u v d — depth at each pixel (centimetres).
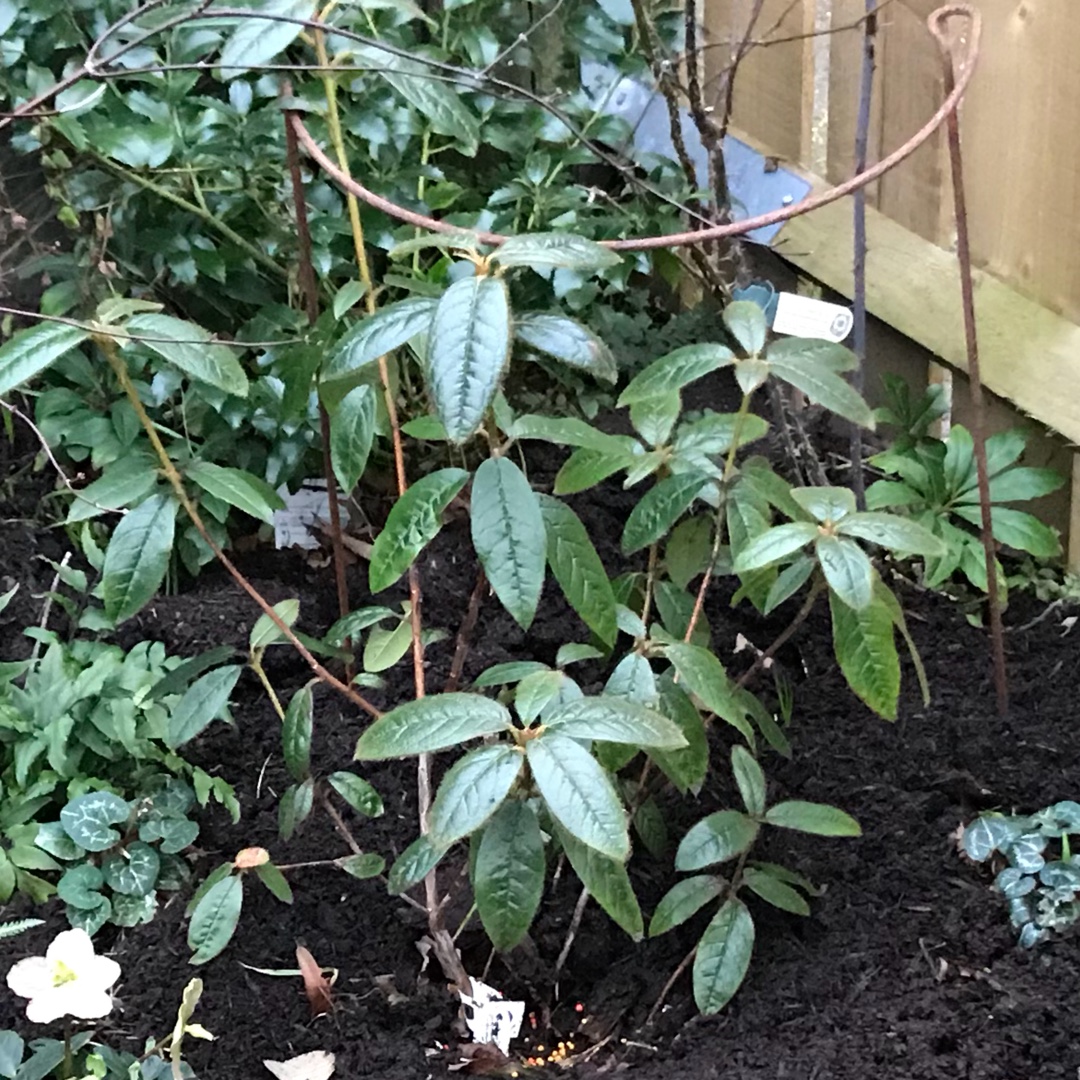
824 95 189
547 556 100
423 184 187
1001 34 161
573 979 128
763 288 154
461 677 156
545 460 193
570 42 198
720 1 196
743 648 162
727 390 201
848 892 130
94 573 173
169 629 165
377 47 98
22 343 91
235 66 95
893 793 141
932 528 162
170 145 162
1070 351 167
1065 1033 112
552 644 166
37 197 182
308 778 118
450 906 129
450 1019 121
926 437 175
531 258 84
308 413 164
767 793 142
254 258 181
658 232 192
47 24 167
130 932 131
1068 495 175
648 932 117
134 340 94
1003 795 140
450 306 82
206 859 140
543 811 105
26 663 151
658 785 134
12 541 176
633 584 125
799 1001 119
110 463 173
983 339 174
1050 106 159
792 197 196
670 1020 120
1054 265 167
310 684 116
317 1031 119
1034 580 173
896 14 171
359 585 177
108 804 134
